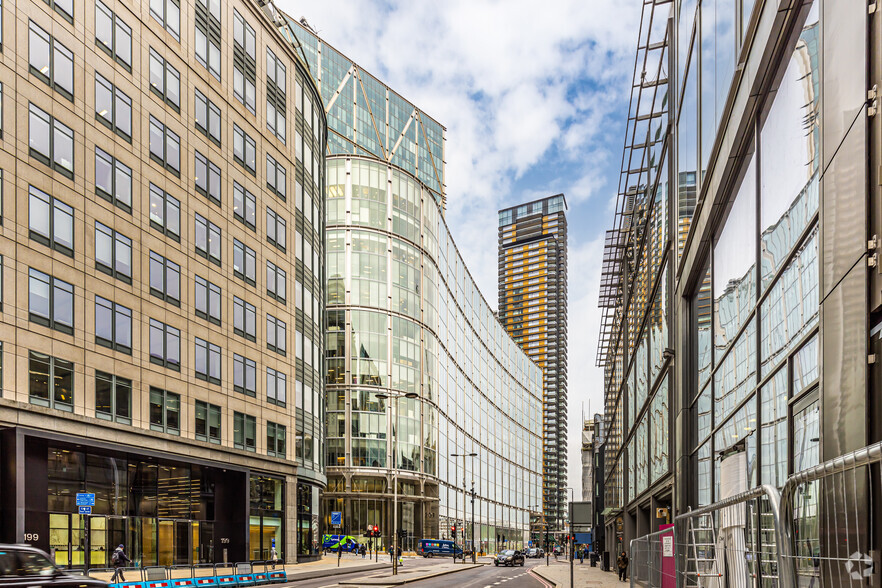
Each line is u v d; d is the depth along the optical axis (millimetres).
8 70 29984
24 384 29750
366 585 33844
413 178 102188
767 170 15594
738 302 18922
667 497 35312
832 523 5188
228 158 46438
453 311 116000
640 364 43312
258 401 48125
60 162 32562
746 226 17859
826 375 10836
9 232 29531
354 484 89250
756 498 7129
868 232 9273
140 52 38500
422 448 96125
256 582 33500
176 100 41375
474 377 127438
